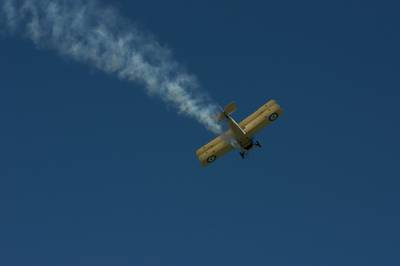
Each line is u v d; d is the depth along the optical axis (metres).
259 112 134.12
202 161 133.25
